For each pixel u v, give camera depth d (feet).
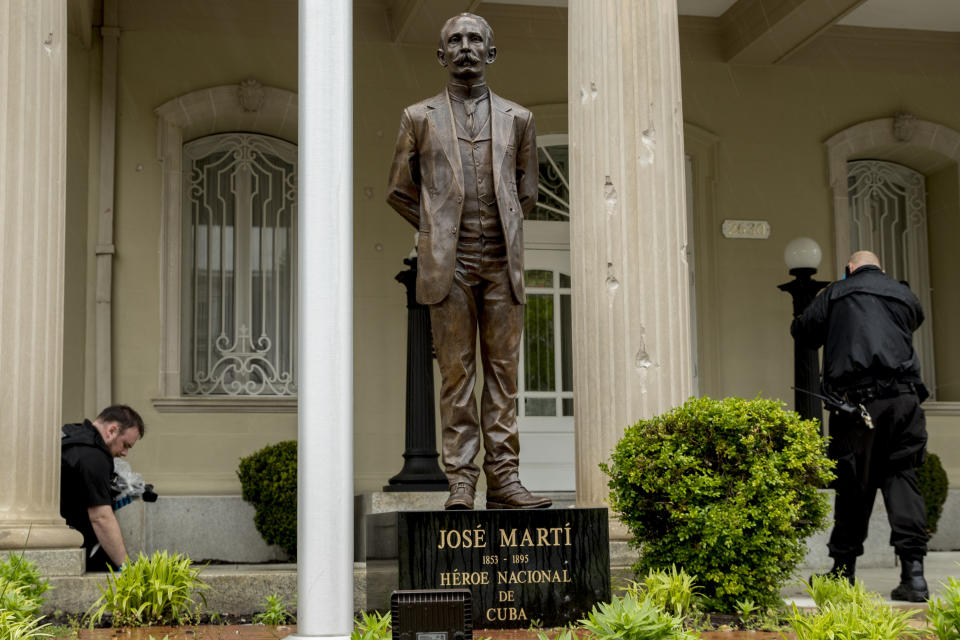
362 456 37.81
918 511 21.02
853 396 21.44
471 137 18.04
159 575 17.97
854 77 42.73
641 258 22.75
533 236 40.98
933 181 43.75
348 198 12.62
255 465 34.58
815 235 41.75
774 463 18.22
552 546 16.47
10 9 21.63
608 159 23.07
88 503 21.80
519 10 40.42
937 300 43.37
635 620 12.32
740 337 40.73
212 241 38.70
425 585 16.10
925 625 16.25
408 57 39.75
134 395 36.63
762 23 39.47
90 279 36.63
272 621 18.74
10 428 20.62
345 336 12.37
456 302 17.84
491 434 17.90
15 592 15.57
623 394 22.30
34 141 21.57
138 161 37.45
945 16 41.83
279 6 38.91
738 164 41.57
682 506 18.22
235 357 38.34
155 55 37.91
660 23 23.70
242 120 38.63
